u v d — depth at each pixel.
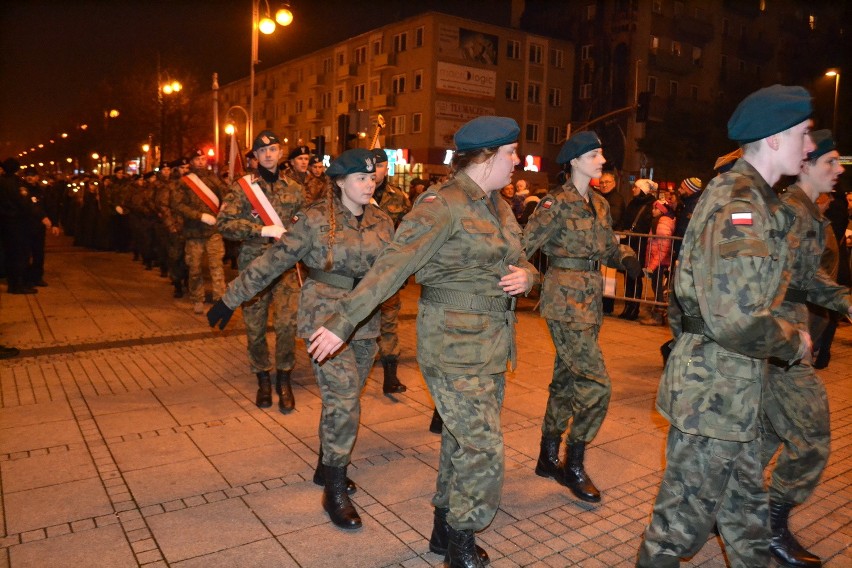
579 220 3.75
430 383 2.88
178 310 9.43
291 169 7.03
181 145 37.44
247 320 5.18
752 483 2.47
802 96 2.33
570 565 3.09
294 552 3.14
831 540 3.40
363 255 3.63
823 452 3.12
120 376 6.05
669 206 9.77
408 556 3.13
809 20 51.19
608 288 9.41
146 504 3.58
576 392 3.77
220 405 5.28
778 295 2.66
